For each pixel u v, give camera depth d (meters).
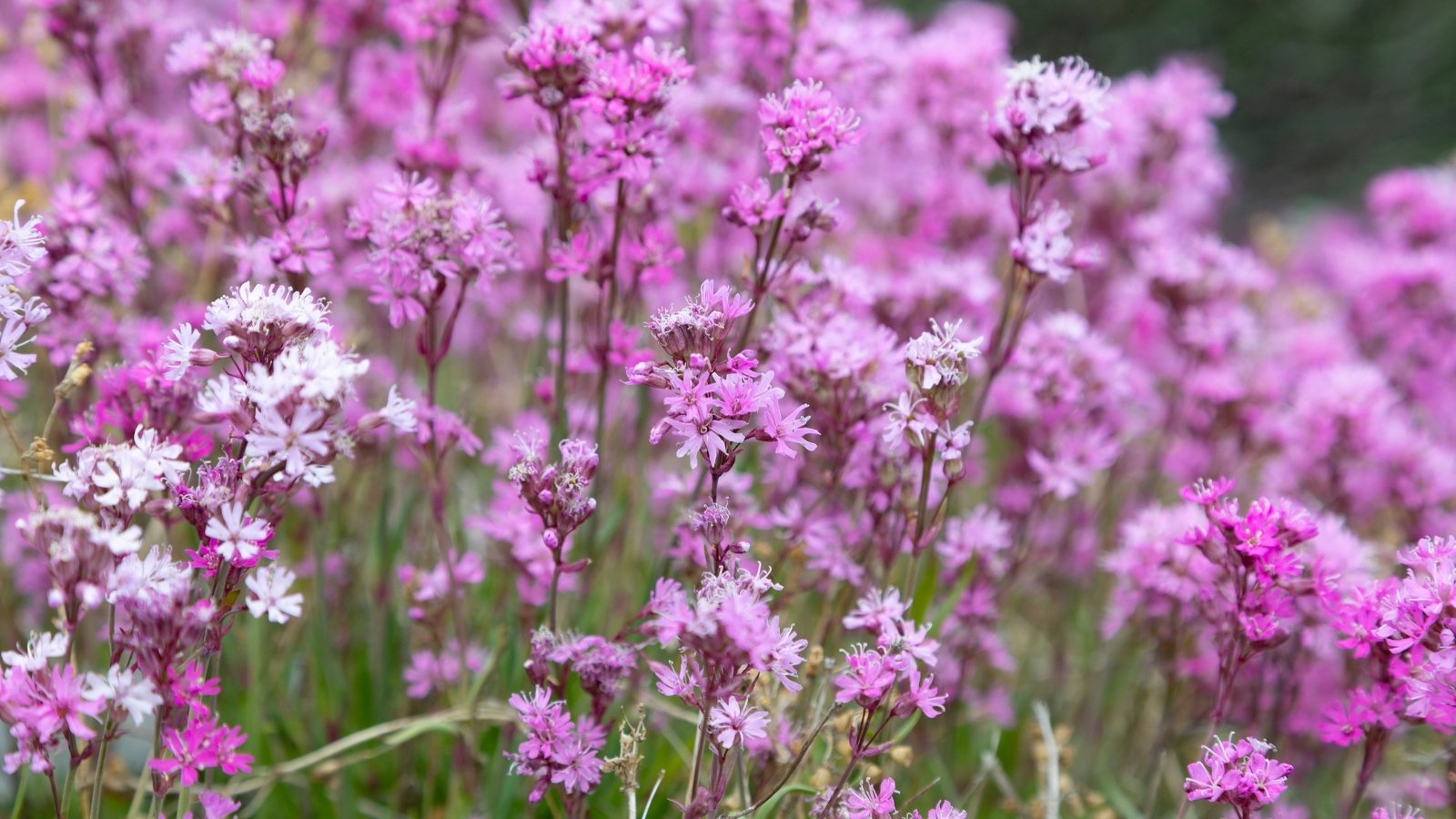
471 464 0.83
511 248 0.70
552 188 0.70
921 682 0.66
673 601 0.67
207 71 0.73
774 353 0.71
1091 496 0.83
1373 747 0.68
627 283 0.78
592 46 0.69
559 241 0.71
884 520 0.71
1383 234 1.04
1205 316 0.82
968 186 0.85
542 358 0.75
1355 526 0.80
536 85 0.70
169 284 0.82
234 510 0.63
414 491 0.76
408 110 0.82
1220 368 0.82
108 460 0.64
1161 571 0.74
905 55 0.84
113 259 0.72
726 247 0.84
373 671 0.75
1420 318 0.89
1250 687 0.75
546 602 0.72
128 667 0.64
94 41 0.78
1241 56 2.17
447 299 0.83
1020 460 0.80
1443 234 0.95
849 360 0.70
